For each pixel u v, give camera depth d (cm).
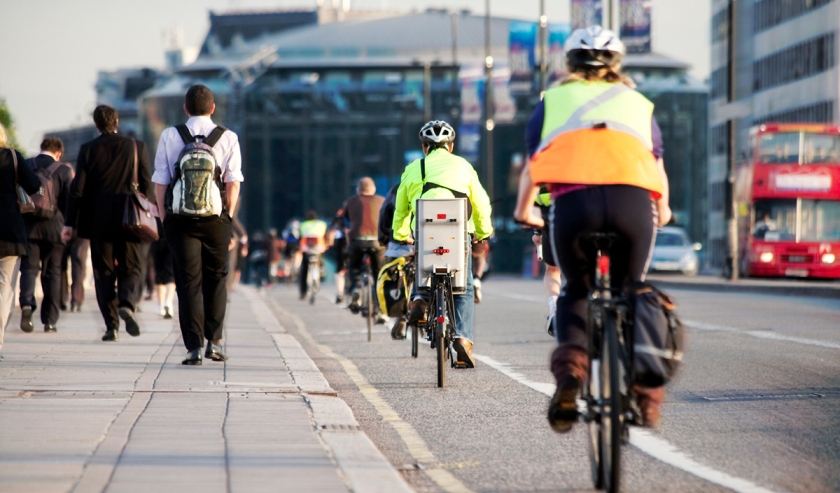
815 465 1941
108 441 1981
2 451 1873
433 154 3253
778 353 3847
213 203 3050
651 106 1750
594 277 1723
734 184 11494
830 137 11388
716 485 1784
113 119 3750
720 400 2722
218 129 3128
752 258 11388
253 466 1786
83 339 3994
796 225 11300
